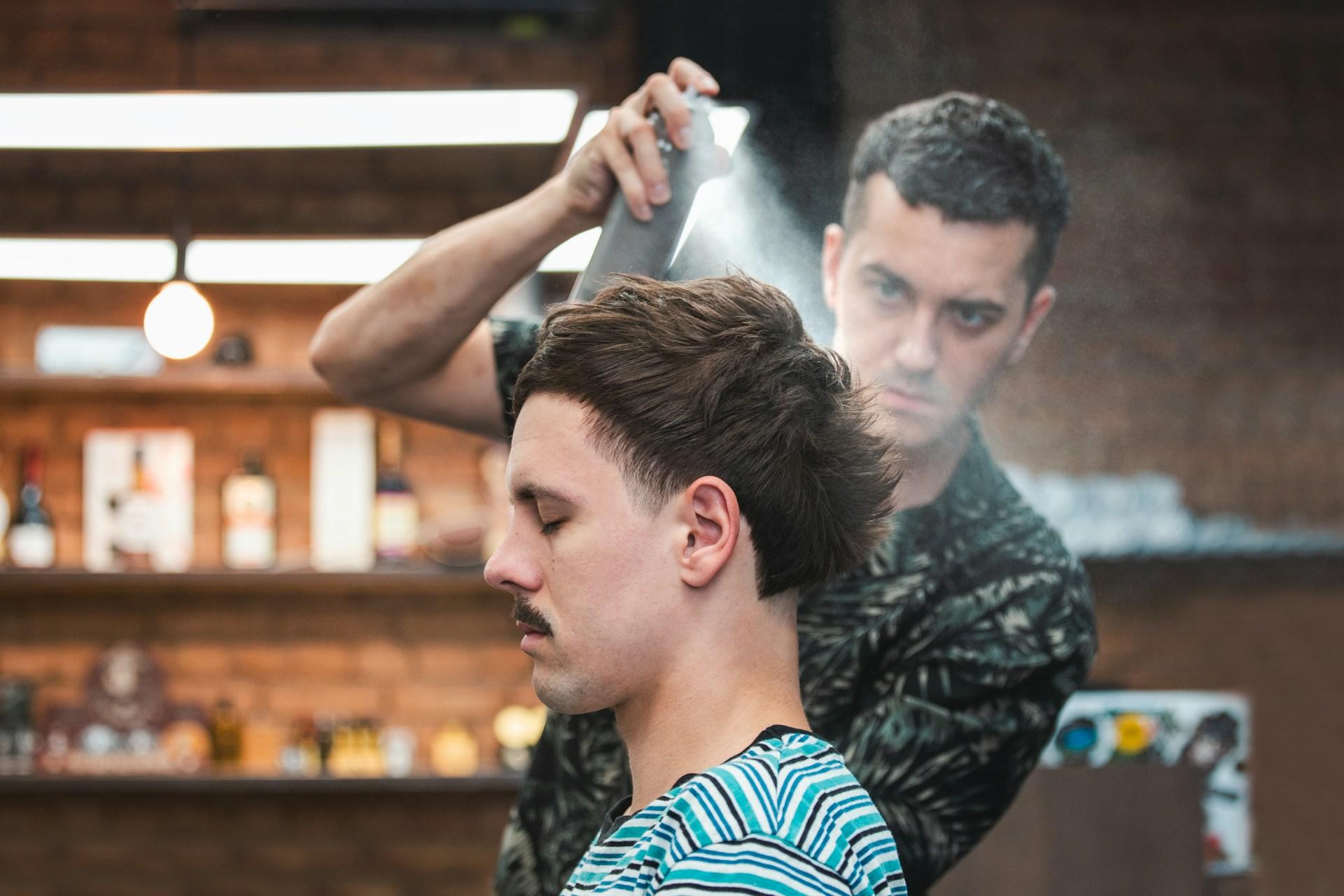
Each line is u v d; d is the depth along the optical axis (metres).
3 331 3.85
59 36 3.88
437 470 3.85
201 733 3.79
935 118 1.28
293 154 3.89
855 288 1.30
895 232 1.28
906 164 1.28
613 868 0.68
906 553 1.20
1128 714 2.18
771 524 0.72
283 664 3.86
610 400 0.71
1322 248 2.94
